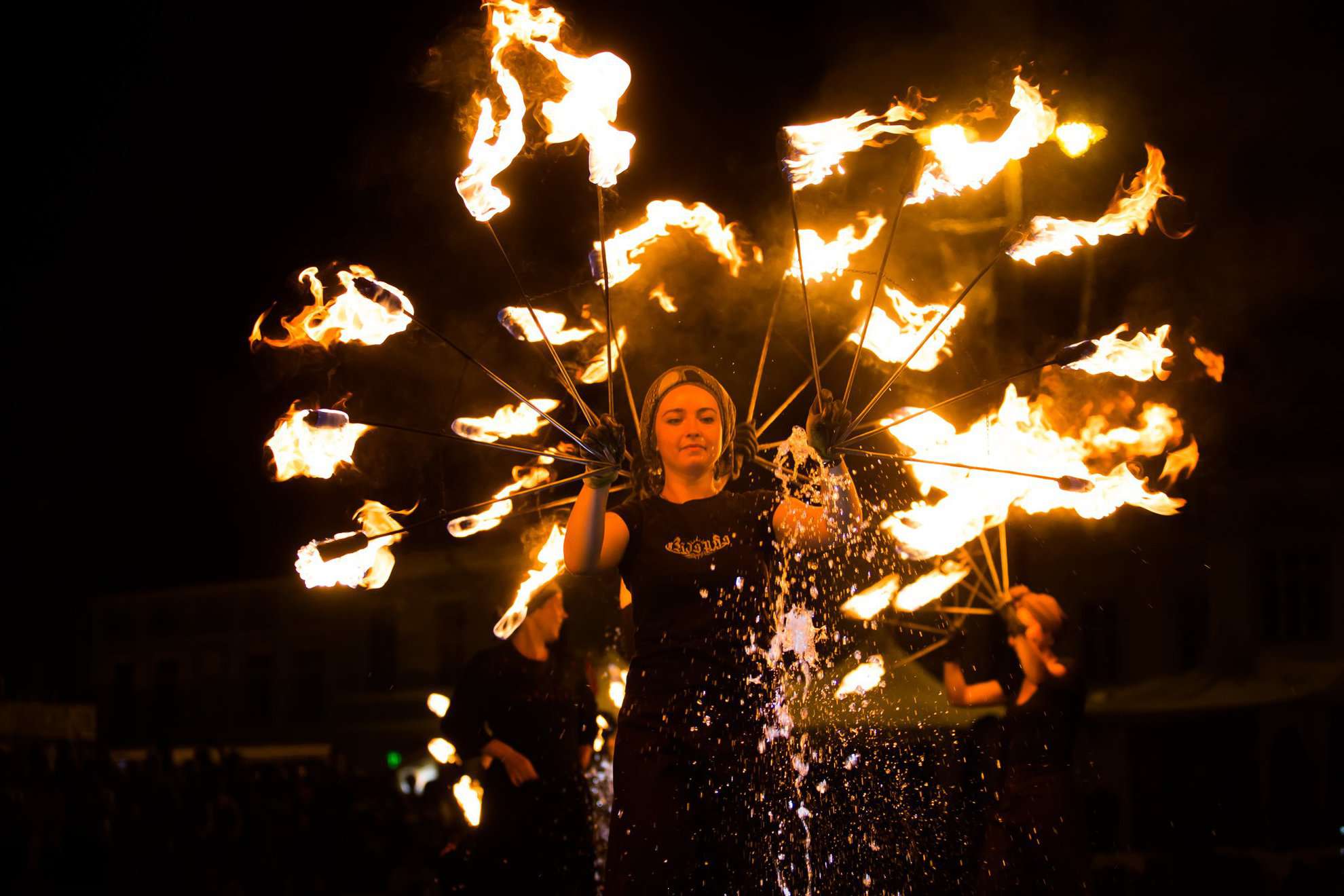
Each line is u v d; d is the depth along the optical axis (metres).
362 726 26.16
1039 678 5.29
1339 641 15.74
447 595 25.22
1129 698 15.30
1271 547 16.45
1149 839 13.65
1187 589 16.81
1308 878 8.91
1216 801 14.09
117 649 31.30
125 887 11.80
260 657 28.59
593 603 13.64
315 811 13.87
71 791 12.19
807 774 3.63
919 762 4.47
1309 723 14.62
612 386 3.54
